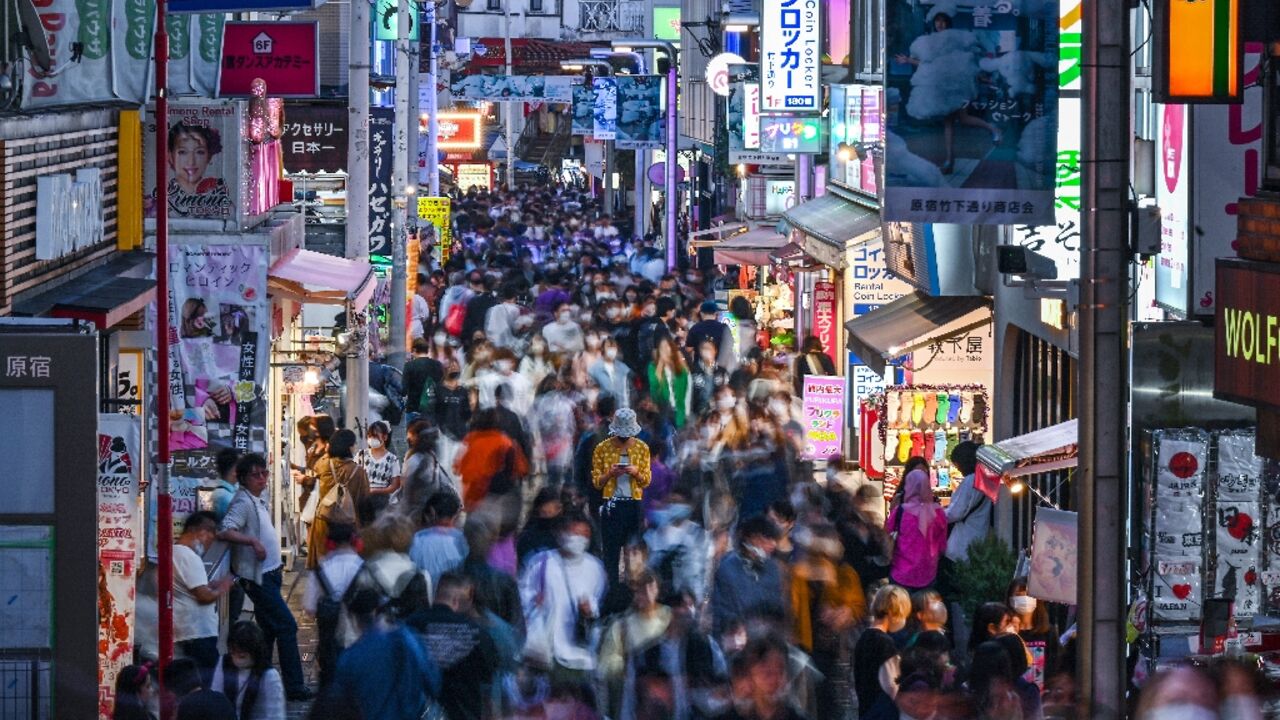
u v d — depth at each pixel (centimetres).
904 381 3812
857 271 4166
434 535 2227
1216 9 1655
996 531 3028
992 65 2039
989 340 3369
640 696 1788
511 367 3909
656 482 3028
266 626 2373
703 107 8844
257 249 2994
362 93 3916
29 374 1758
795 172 5741
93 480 1769
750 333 4959
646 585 1906
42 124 2367
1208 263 2039
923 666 1727
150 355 2442
